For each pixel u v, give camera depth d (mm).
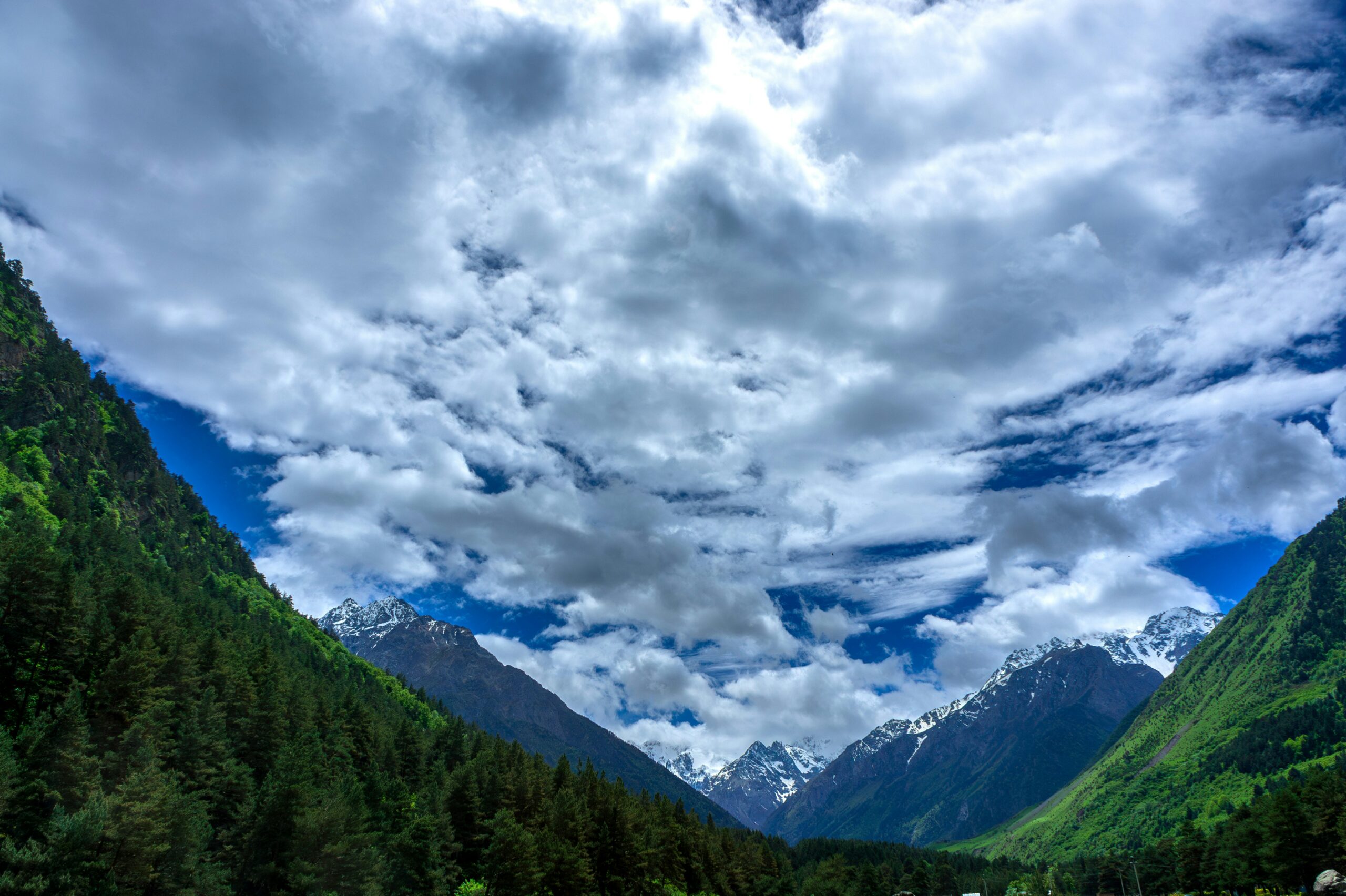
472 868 140375
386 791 138375
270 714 136875
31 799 87438
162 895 91062
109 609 135250
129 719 110062
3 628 111750
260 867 104750
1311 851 161125
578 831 154000
